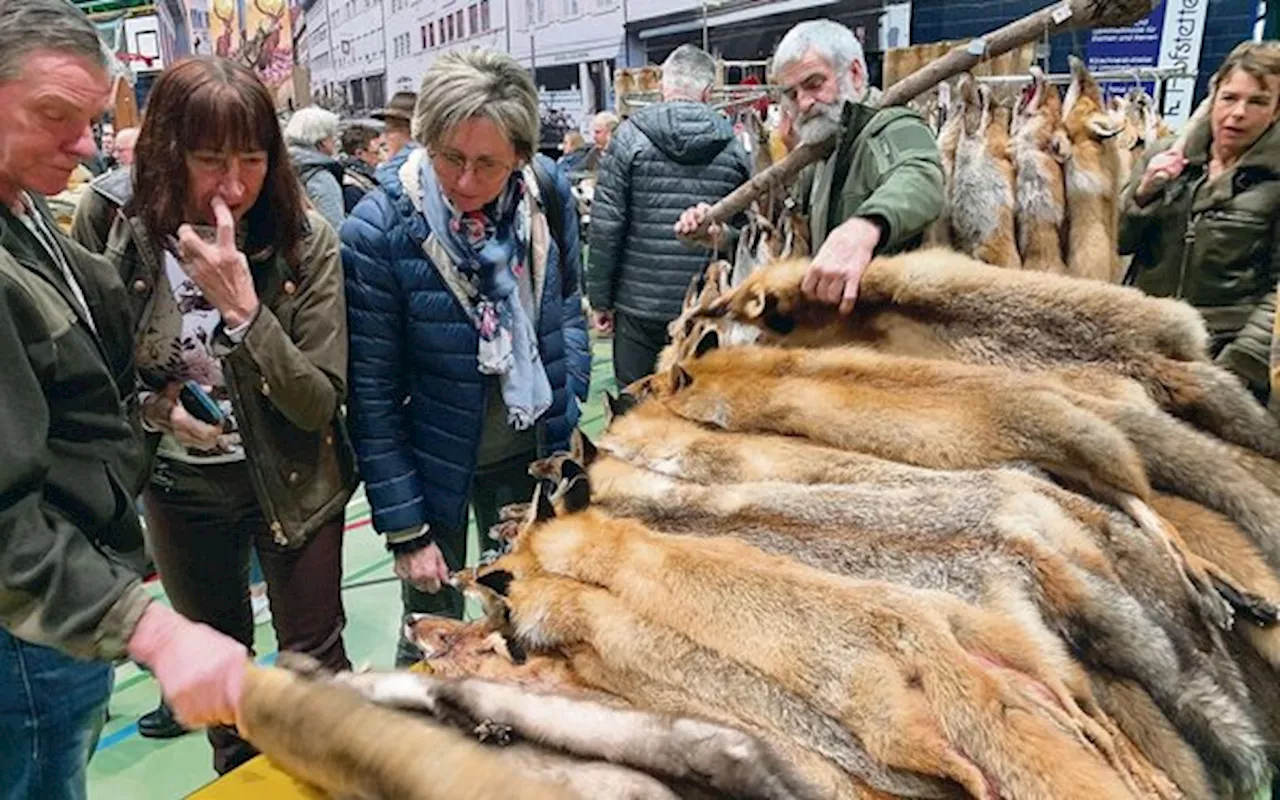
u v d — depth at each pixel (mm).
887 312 1511
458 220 1729
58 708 1270
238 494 1777
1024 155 2387
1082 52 3789
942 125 2777
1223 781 1040
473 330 1775
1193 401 1364
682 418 1377
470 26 5559
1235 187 2605
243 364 1508
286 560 1781
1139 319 1389
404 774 709
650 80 4301
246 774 1102
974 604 993
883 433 1270
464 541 1955
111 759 2498
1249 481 1241
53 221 1262
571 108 5184
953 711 843
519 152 1634
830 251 1516
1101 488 1193
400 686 904
